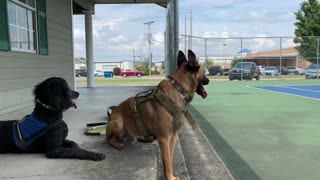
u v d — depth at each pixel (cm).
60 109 381
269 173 416
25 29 750
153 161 377
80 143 454
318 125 715
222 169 435
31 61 762
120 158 386
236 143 564
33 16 795
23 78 715
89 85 1730
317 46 2802
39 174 334
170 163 350
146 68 7338
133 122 397
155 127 355
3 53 628
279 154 496
